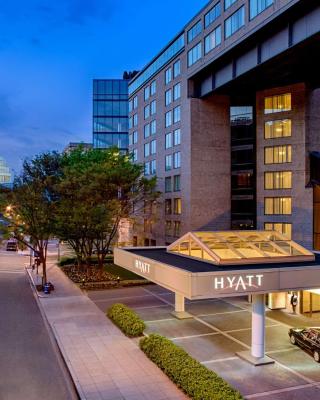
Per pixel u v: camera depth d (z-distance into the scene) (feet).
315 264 71.82
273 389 57.82
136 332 79.51
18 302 112.27
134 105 253.65
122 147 321.93
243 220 180.55
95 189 128.67
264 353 69.41
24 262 201.36
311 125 153.89
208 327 86.12
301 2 101.76
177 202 186.39
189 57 171.32
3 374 63.31
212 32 149.59
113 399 54.13
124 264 92.94
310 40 106.22
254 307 68.03
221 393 50.29
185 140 175.63
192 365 59.11
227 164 175.22
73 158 155.94
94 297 116.16
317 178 149.18
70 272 157.79
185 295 60.18
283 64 127.75
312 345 68.69
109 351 71.72
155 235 211.82
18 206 128.47
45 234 130.62
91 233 136.36
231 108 185.26
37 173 133.28
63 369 65.31
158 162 210.38
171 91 194.18
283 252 75.41
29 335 82.38
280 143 158.92
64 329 84.64
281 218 157.99
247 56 133.90
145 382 59.26
